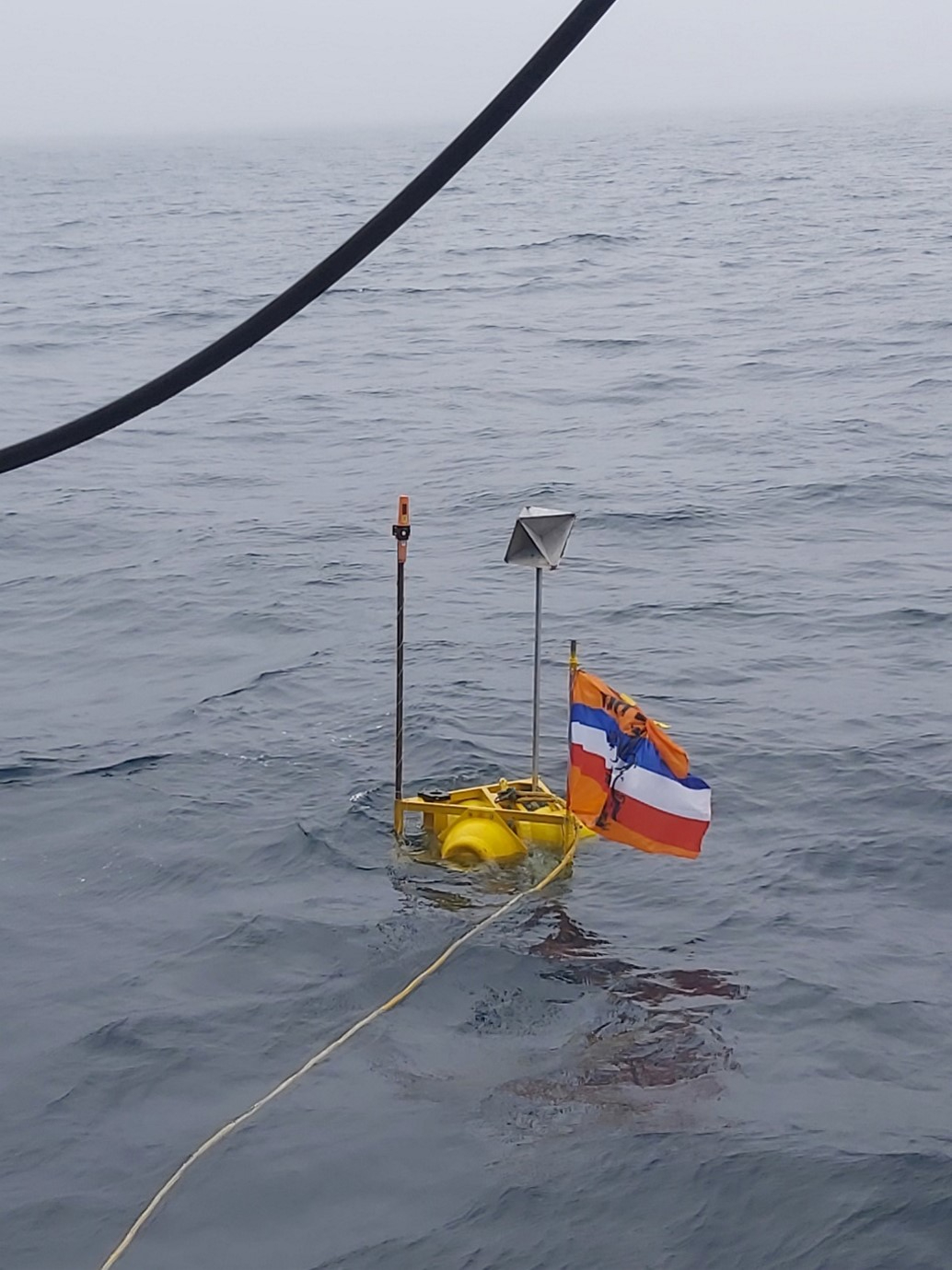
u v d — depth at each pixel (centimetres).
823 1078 632
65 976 729
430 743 991
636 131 18438
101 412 323
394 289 3850
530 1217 554
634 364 2628
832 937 747
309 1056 659
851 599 1288
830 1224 545
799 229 4888
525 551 837
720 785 926
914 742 974
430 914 778
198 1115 620
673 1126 602
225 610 1319
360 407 2323
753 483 1725
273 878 822
